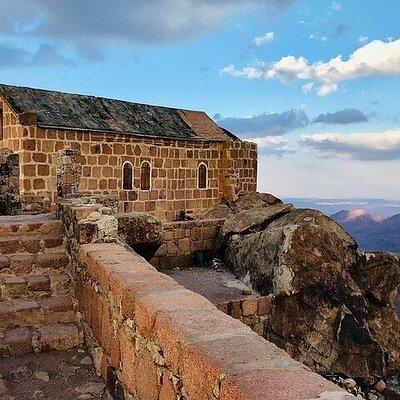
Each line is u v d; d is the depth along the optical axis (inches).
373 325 422.9
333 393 79.2
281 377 85.6
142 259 193.5
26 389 176.4
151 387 128.6
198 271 472.4
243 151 1079.0
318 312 390.3
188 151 1002.7
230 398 84.4
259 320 381.7
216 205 1029.2
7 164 747.4
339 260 420.8
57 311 225.3
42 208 748.6
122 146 874.8
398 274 452.1
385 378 390.3
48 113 799.1
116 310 160.9
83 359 199.6
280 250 413.1
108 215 232.8
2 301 229.9
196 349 100.0
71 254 244.1
